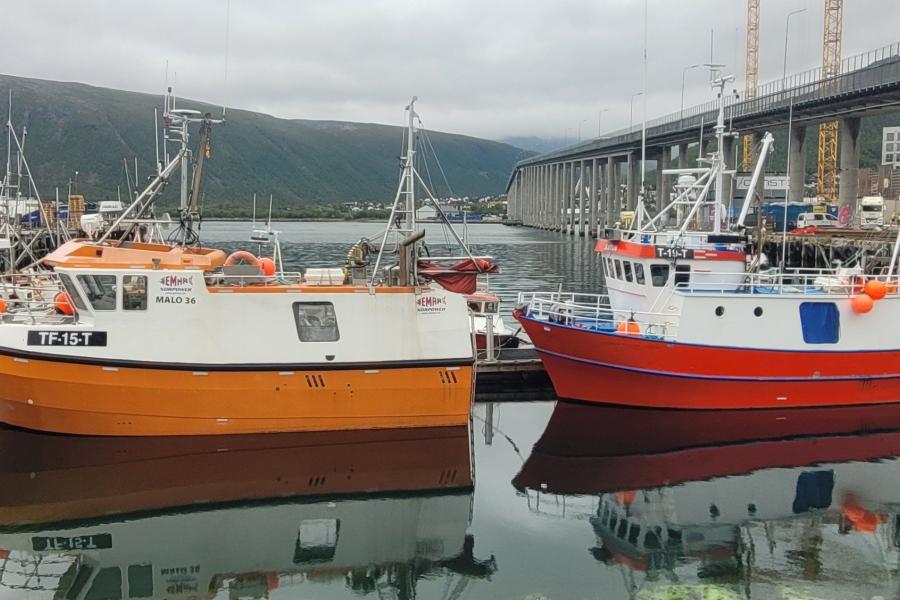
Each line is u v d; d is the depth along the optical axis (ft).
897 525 38.93
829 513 40.32
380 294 47.26
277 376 46.37
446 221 54.44
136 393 44.83
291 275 52.26
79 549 34.94
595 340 56.65
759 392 57.26
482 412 58.70
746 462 47.62
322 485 42.42
